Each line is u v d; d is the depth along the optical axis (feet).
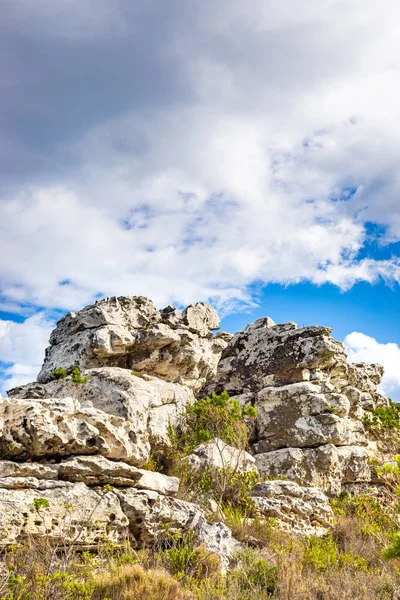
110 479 38.88
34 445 36.94
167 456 56.49
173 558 36.86
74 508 35.37
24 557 30.94
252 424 72.84
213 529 42.14
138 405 53.83
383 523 59.57
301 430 69.21
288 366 75.25
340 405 70.64
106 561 35.01
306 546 45.68
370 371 93.20
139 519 38.68
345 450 71.00
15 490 34.06
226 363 80.89
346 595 35.81
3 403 37.86
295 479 65.41
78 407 41.29
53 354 65.67
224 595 33.76
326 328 75.25
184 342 67.10
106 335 62.54
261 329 80.69
